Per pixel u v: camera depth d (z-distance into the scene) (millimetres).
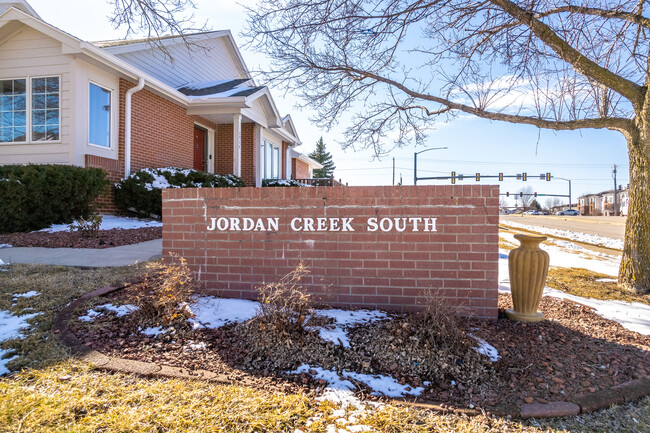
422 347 3539
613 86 6277
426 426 2639
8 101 10906
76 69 10398
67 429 2430
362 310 4527
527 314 4617
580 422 2824
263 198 4816
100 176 10312
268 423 2566
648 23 5742
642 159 6414
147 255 7211
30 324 4020
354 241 4637
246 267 4848
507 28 6516
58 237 8586
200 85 16875
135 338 3760
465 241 4477
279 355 3453
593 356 3779
